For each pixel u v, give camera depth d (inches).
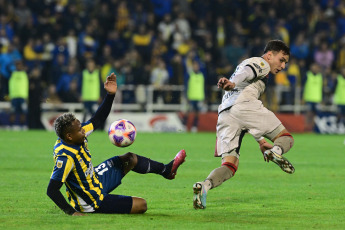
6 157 1464.1
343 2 3243.1
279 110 2726.4
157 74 2662.4
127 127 774.5
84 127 749.9
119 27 2881.4
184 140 2059.5
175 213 786.2
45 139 1978.3
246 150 1754.4
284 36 3011.8
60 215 756.0
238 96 808.9
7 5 2797.7
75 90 2544.3
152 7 3036.4
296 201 901.8
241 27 3058.6
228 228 689.0
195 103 2564.0
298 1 3154.5
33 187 1008.9
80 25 2797.7
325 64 2928.2
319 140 2208.4
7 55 2529.5
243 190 1016.2
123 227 684.7
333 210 822.5
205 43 2925.7
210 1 3122.5
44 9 2896.2
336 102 2677.2
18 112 2481.5
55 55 2564.0
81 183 728.3
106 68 2586.1
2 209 805.9
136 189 1007.6
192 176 1186.0
